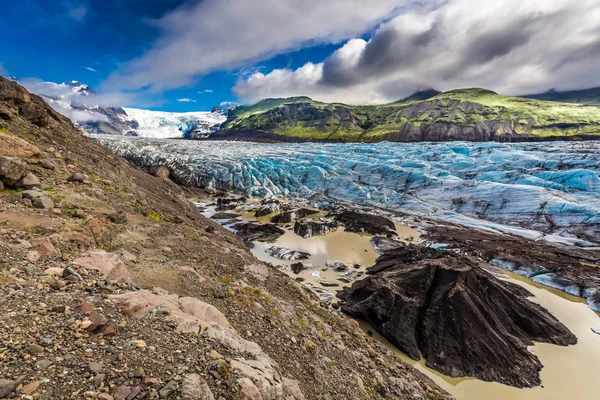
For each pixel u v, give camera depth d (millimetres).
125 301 6934
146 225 15672
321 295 26531
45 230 9578
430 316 21328
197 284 10852
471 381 17828
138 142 106500
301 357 9477
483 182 58250
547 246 39406
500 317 22625
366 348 14508
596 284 28625
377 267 32469
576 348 21281
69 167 17500
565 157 61875
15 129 17766
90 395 4191
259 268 17250
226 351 6605
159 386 4703
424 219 53656
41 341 4840
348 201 69000
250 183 77875
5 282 6254
